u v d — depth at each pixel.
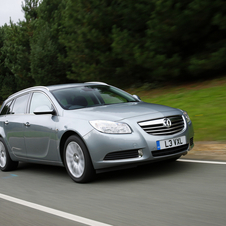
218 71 15.62
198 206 3.75
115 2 18.45
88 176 5.28
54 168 7.18
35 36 31.17
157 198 4.22
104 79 20.12
